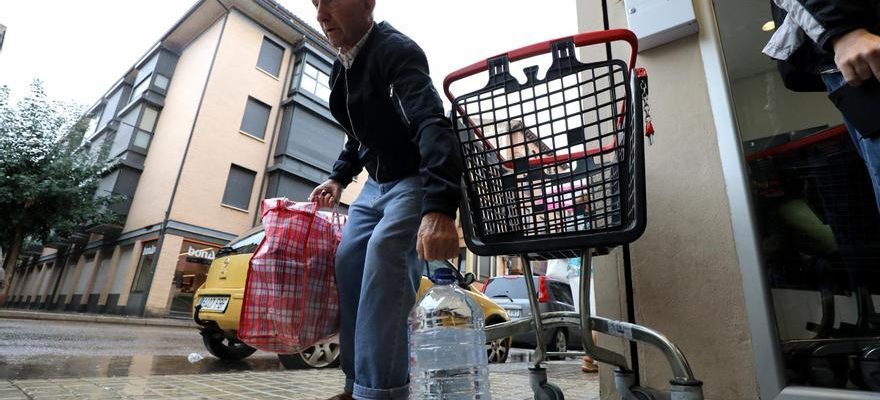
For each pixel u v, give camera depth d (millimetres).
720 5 1928
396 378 1229
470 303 1737
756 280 1354
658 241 1569
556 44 1188
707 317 1439
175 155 13031
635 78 1126
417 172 1398
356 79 1369
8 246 12172
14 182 11812
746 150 1740
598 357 1236
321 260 1595
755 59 1917
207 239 12617
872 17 965
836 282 1565
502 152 1268
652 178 1628
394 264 1274
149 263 12219
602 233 1127
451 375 1429
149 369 2938
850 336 1521
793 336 1456
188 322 10242
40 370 2598
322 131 15773
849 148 1631
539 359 1344
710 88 1578
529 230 1252
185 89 14242
